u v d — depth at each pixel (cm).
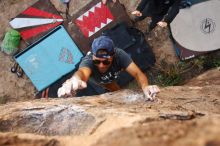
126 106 327
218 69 742
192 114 298
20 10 810
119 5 798
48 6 806
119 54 389
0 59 822
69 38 806
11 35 802
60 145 237
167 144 151
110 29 798
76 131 276
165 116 282
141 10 638
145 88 362
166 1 609
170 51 812
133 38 795
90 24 803
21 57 812
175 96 423
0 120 294
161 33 810
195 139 145
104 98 364
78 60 806
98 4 802
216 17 791
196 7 790
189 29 800
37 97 821
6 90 825
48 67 812
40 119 296
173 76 799
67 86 329
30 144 236
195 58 808
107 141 179
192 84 716
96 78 412
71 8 806
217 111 385
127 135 175
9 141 237
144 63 804
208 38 798
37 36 809
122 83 780
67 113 297
